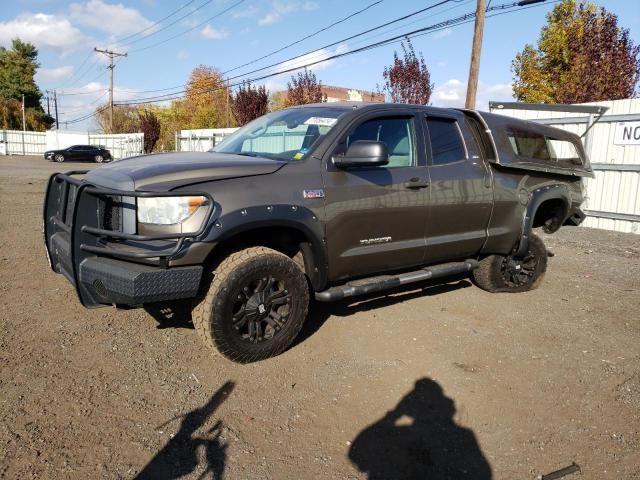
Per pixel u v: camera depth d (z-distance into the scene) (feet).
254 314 12.32
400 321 16.16
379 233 14.35
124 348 13.29
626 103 35.32
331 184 13.20
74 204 11.32
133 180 11.45
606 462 9.64
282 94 134.82
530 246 19.36
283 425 10.30
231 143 16.08
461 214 16.29
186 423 10.16
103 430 9.74
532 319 16.89
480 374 12.86
